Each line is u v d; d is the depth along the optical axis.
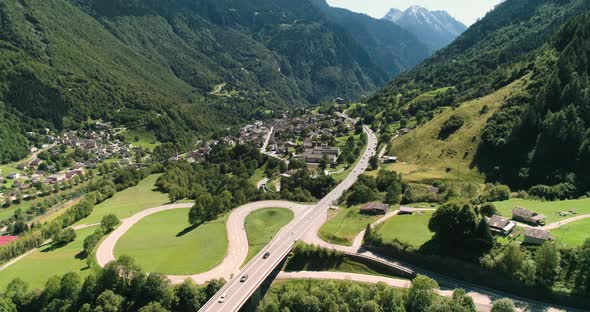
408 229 131.00
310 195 196.12
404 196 164.25
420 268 115.00
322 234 140.38
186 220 178.88
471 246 110.56
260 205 183.62
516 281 100.25
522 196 150.00
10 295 110.75
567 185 151.50
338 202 178.38
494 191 151.12
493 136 192.38
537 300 97.25
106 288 109.50
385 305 95.31
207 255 134.00
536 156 172.38
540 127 178.88
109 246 148.50
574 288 94.25
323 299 99.94
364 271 118.88
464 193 158.12
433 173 192.25
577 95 180.50
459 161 197.38
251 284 107.50
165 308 105.31
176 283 115.81
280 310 98.44
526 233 107.12
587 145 161.62
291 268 125.44
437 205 154.38
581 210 125.44
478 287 104.19
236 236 148.38
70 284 110.06
